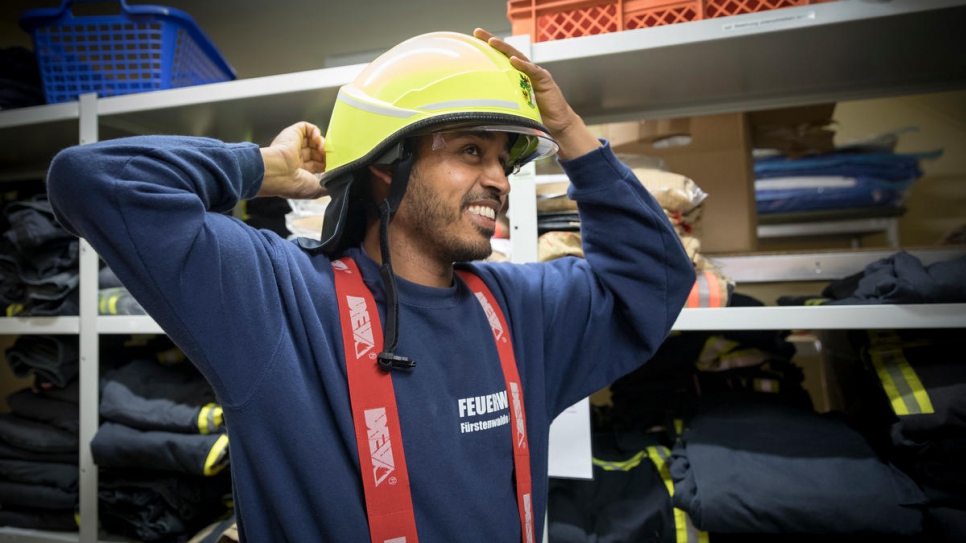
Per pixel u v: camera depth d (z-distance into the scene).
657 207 0.78
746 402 1.09
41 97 1.39
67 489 1.30
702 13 0.98
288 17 1.55
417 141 0.62
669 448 1.14
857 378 1.18
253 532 0.57
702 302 1.00
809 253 1.18
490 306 0.72
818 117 1.41
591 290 0.80
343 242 0.71
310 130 0.73
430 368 0.62
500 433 0.65
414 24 1.58
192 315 0.52
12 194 1.55
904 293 0.86
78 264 1.28
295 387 0.56
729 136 1.31
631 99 1.25
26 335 1.35
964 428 0.86
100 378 1.28
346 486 0.56
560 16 1.06
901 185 1.52
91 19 1.20
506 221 1.18
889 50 1.01
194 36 1.28
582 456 1.00
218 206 0.59
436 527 0.57
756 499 0.88
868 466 0.90
